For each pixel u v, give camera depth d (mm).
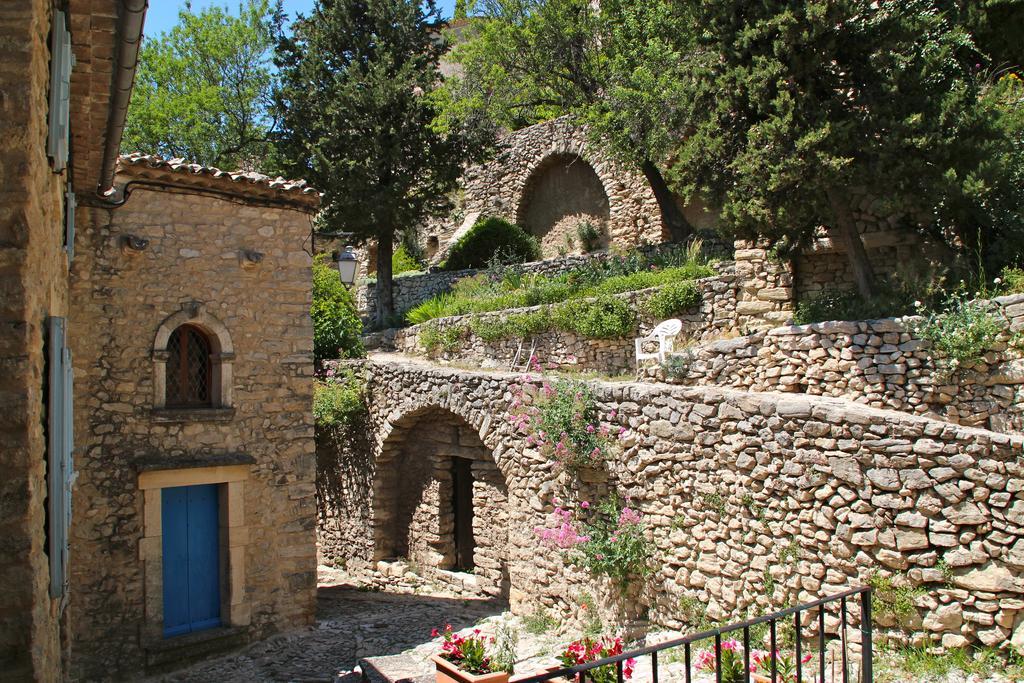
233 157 27250
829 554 6855
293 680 8367
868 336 8516
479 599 11906
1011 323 7680
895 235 10188
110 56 5520
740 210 9742
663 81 14172
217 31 26844
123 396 9086
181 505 9578
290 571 10250
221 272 9883
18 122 3324
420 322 17672
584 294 14117
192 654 9289
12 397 3291
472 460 12445
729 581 7629
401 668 8242
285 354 10367
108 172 8008
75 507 8695
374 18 19844
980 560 6043
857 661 6281
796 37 9109
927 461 6348
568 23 18656
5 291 3297
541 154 22125
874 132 8852
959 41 10078
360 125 18734
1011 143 8898
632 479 8648
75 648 8586
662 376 10297
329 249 19750
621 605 8648
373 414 13617
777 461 7281
